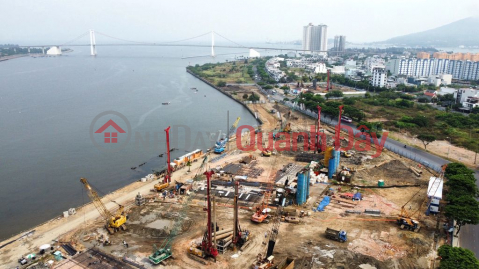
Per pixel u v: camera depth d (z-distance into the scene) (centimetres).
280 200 14475
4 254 11250
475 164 18912
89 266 10169
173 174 17925
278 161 19550
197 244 11300
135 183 17025
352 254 10725
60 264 10238
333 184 16275
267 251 10494
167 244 11231
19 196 16275
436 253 10894
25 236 12344
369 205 14138
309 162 19288
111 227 12531
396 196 14975
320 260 10469
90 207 14638
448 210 11819
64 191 16775
